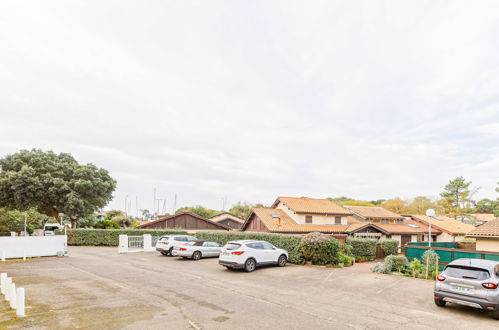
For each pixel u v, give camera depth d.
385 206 68.62
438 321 8.40
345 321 8.23
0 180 34.94
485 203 60.50
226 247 16.95
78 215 38.09
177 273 15.63
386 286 12.96
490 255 15.23
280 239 20.47
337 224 34.97
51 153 40.06
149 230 33.03
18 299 8.20
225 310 9.07
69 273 15.32
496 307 8.46
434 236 38.22
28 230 47.91
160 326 7.59
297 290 11.98
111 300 10.06
